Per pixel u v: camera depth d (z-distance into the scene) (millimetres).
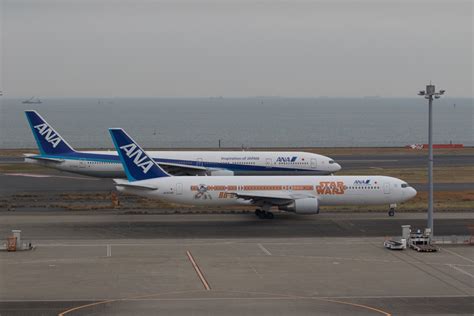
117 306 122062
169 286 136375
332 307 122062
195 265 155000
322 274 147125
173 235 190625
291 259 161625
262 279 142625
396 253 168750
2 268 150875
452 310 120375
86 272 147625
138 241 182125
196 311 118938
